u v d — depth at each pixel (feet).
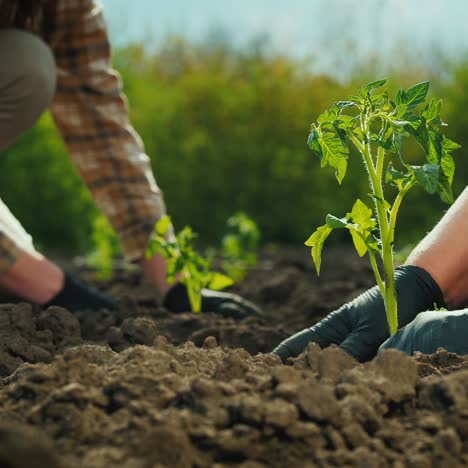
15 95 8.77
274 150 36.47
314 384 4.78
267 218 36.27
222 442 4.42
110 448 4.38
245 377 5.28
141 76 39.65
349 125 6.29
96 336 9.58
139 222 10.93
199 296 10.46
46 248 33.96
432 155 6.06
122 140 10.92
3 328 8.41
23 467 3.69
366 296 7.13
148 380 5.16
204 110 37.24
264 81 37.37
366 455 4.42
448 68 36.29
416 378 5.27
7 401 5.29
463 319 6.27
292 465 4.41
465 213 7.07
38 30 9.71
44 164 32.91
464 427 4.74
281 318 11.44
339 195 35.14
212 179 36.55
